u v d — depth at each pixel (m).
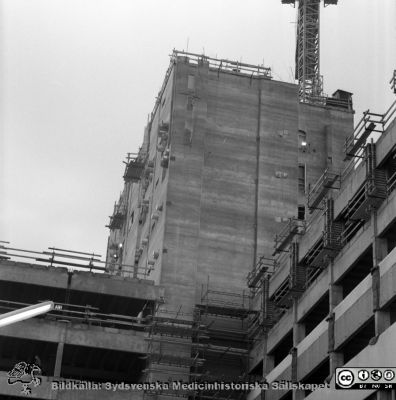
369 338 53.62
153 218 81.19
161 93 93.31
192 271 76.25
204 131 83.44
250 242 80.19
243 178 83.25
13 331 67.38
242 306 75.94
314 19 115.12
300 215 86.00
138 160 98.06
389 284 47.66
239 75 88.00
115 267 108.94
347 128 92.94
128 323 69.81
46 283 71.69
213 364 73.25
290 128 86.81
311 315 61.56
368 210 51.88
